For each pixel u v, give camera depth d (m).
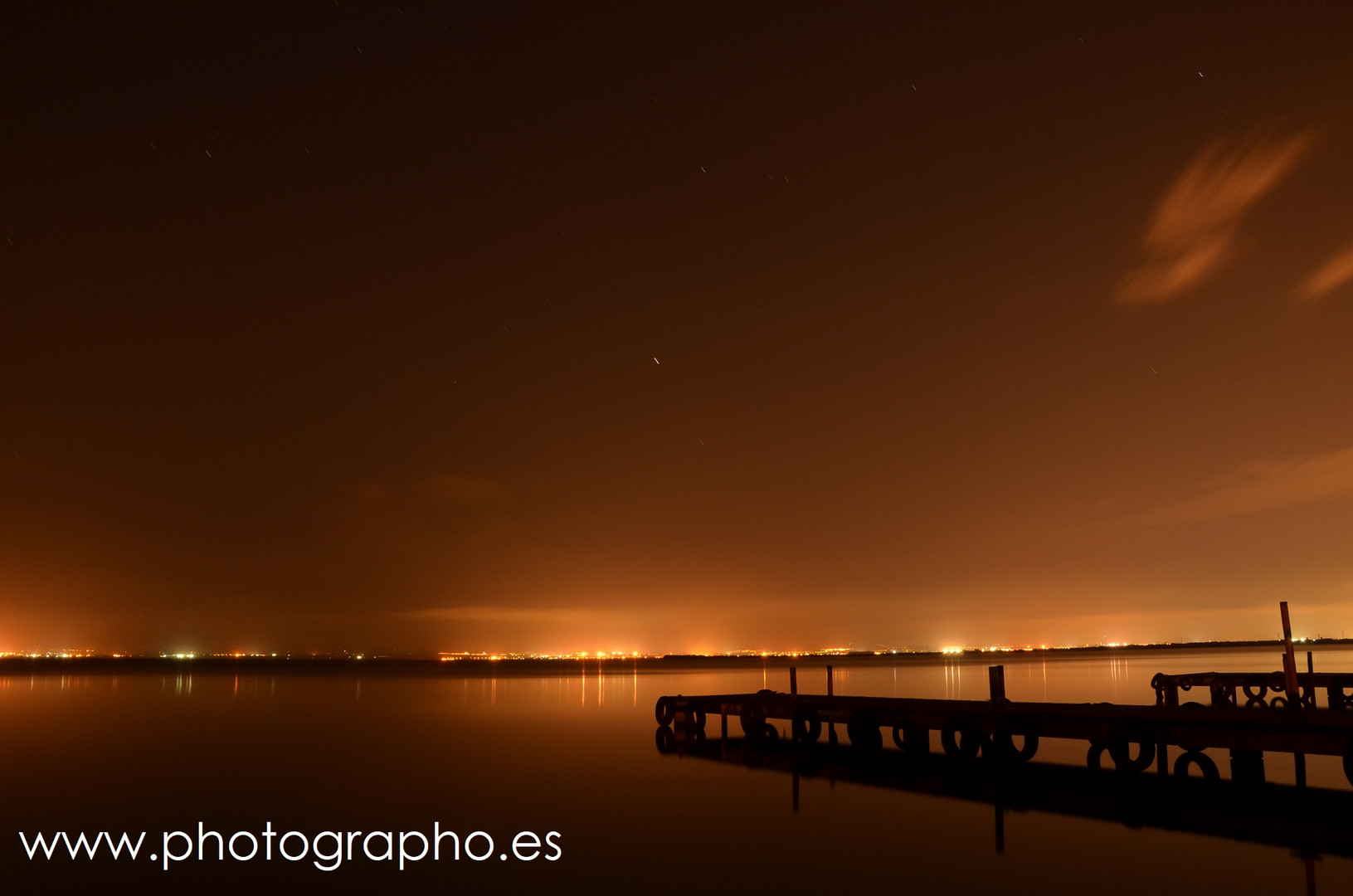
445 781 21.77
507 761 25.30
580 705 49.25
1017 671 85.06
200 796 19.89
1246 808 16.77
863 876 12.82
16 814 18.09
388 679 97.56
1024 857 13.58
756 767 23.36
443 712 44.22
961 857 13.68
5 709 44.75
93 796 19.95
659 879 12.97
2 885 13.12
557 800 19.11
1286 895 11.52
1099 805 17.31
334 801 19.30
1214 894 11.64
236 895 12.59
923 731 25.02
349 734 33.03
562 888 12.66
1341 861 13.06
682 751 27.28
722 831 15.84
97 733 33.44
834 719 26.25
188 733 33.34
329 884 13.09
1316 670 65.56
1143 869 12.82
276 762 25.28
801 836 15.32
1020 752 21.19
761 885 12.50
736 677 99.38
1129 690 47.75
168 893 12.73
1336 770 20.75
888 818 16.61
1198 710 18.89
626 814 17.53
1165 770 18.92
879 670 110.94
